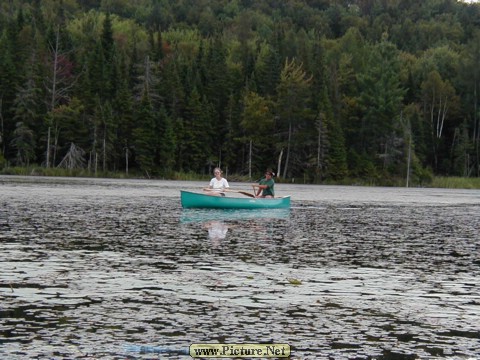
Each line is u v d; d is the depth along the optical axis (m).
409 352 10.41
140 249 19.89
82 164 99.06
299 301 13.45
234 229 26.47
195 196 36.28
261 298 13.61
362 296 14.12
